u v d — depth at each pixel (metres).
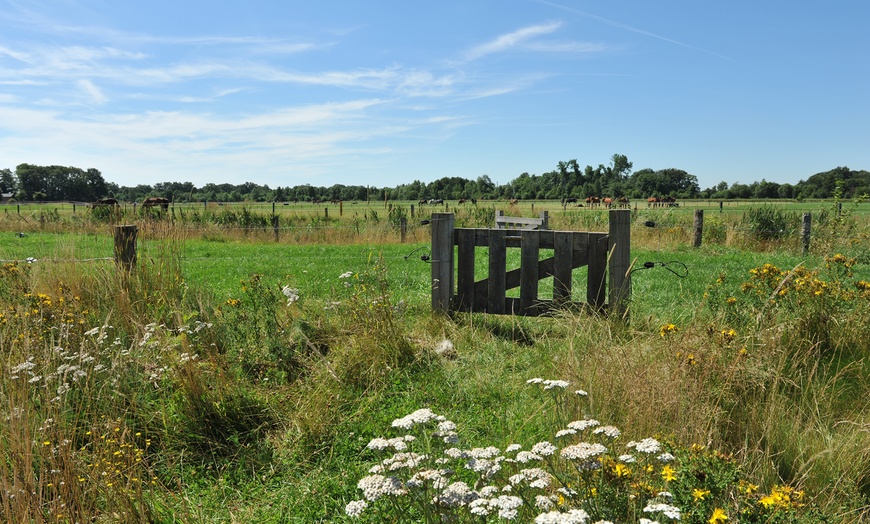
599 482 2.75
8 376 3.96
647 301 8.12
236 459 4.07
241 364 5.36
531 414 4.45
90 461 3.57
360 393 4.99
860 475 3.63
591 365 4.57
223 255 15.68
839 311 5.51
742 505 2.65
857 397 4.62
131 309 6.07
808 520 2.83
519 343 6.51
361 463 3.96
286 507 3.52
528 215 24.83
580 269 12.12
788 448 3.82
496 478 3.14
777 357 4.82
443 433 2.84
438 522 2.60
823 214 16.80
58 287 6.48
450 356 5.94
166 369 4.58
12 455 3.29
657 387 3.98
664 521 2.41
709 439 3.57
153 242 7.77
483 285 7.30
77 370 4.17
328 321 6.29
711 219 18.47
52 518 3.02
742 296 5.95
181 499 3.50
